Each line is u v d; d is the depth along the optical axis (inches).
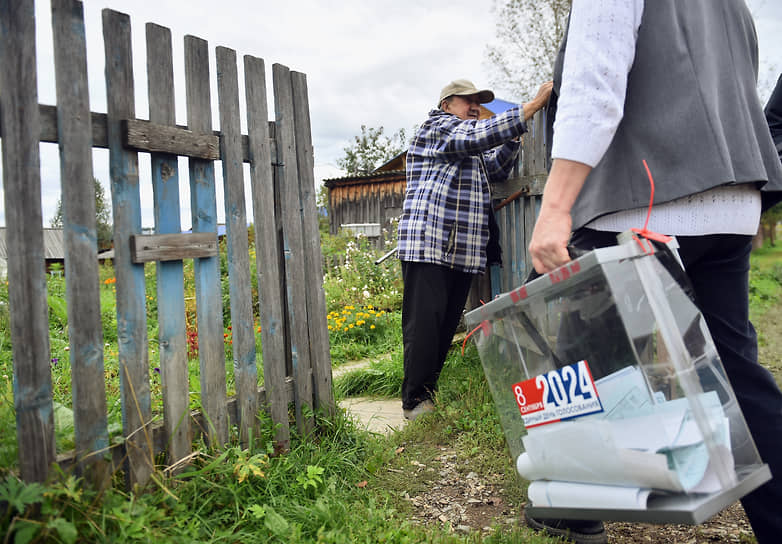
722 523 75.5
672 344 43.6
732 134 54.6
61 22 67.5
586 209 58.4
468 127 123.2
